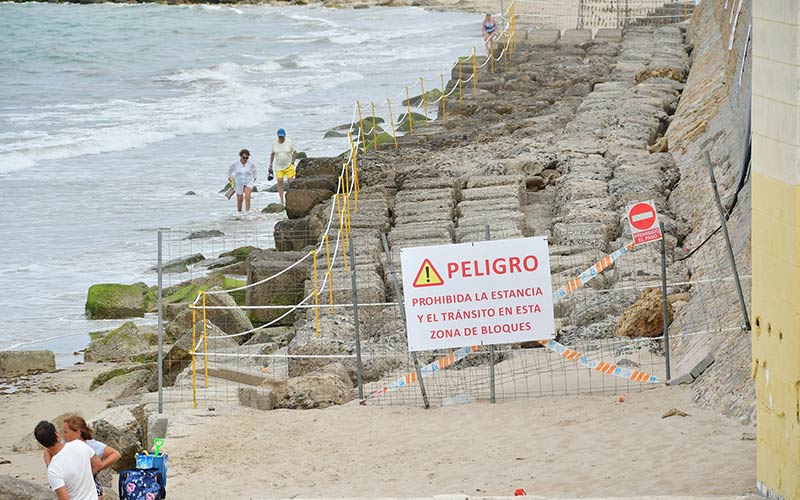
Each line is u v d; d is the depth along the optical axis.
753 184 21.42
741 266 34.75
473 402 30.61
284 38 160.62
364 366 34.22
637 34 100.75
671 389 30.06
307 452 27.33
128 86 116.25
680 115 66.69
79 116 97.12
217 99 108.12
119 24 173.50
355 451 27.30
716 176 48.00
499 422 28.70
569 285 30.08
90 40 152.62
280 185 65.75
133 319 50.03
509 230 45.91
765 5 20.59
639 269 39.53
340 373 33.00
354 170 52.81
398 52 143.50
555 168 57.41
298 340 35.56
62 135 87.00
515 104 74.81
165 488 24.09
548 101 76.50
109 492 26.05
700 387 29.16
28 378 43.41
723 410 27.23
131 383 41.25
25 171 76.69
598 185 51.75
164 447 27.66
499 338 29.70
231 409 30.53
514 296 29.66
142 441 31.02
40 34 157.75
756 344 21.28
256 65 131.00
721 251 38.44
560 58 91.38
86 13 187.38
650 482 23.02
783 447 20.09
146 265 56.19
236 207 67.06
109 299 50.34
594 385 31.06
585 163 55.91
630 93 73.62
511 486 23.86
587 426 27.61
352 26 177.38
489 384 31.92
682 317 34.69
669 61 83.94
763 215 20.83
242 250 56.75
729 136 51.41
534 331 29.73
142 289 51.53
